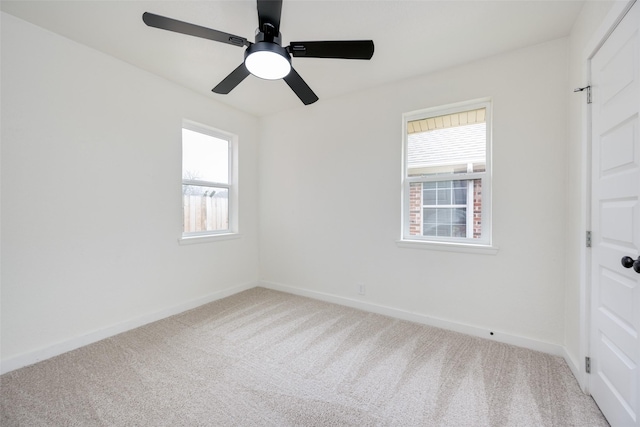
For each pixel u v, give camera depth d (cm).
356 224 298
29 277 191
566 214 199
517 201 217
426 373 180
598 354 149
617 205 131
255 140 374
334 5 169
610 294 137
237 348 212
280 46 161
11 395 158
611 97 135
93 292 222
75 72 211
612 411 134
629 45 120
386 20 183
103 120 227
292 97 310
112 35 203
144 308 256
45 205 197
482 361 194
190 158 307
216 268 325
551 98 204
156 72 257
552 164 204
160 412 146
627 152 122
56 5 172
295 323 258
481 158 241
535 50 210
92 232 221
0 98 178
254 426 137
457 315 243
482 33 196
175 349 211
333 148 312
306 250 336
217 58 233
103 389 163
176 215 282
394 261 275
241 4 172
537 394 159
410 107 263
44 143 196
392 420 141
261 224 376
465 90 237
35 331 193
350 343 221
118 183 237
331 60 232
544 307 209
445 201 257
